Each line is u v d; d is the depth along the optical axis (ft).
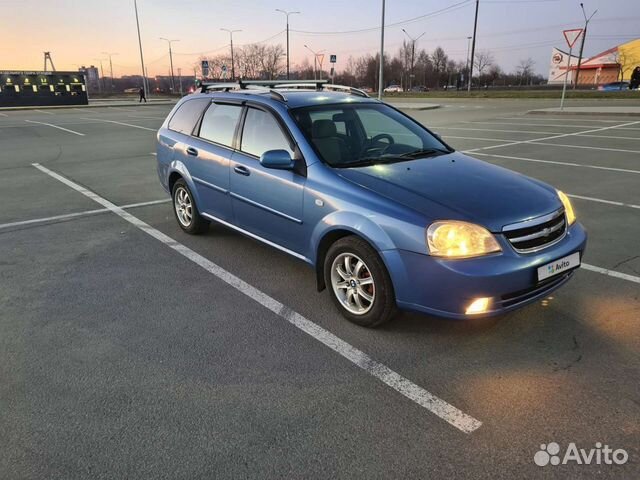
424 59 326.03
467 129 53.16
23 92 116.57
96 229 19.07
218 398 8.97
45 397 9.00
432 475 7.22
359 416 8.48
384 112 15.26
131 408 8.69
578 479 7.13
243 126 14.64
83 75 124.06
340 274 11.71
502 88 258.16
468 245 9.61
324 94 14.94
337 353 10.41
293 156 12.62
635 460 7.47
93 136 51.83
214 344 10.80
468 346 10.59
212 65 257.14
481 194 10.82
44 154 38.78
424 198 10.51
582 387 9.17
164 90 294.66
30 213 21.34
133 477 7.18
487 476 7.20
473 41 161.89
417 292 10.03
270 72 252.42
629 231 17.80
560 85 259.39
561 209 11.12
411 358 10.19
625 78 266.57
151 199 23.88
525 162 31.91
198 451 7.68
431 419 8.39
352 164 12.27
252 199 14.01
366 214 10.59
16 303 12.77
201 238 17.84
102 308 12.50
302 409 8.67
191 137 16.98
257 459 7.52
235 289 13.58
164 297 13.12
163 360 10.18
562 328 11.23
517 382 9.35
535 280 10.00
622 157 33.09
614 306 12.20
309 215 12.03
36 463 7.45
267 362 10.11
